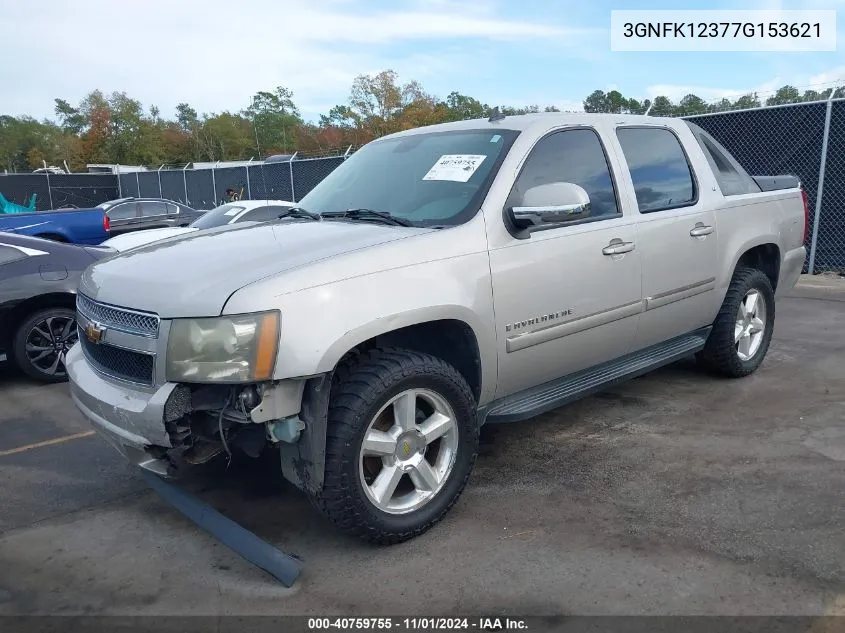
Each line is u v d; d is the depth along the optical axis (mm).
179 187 26297
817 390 5008
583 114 4188
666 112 11023
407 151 4180
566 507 3451
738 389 5086
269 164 19375
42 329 5914
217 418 2922
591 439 4281
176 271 3025
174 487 3492
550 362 3771
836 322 7129
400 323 2998
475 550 3098
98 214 11531
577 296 3783
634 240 4094
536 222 3469
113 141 80250
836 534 3098
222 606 2775
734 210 4898
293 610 2734
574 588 2791
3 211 28766
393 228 3381
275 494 3707
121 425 2963
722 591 2727
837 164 9719
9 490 3891
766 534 3121
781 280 5520
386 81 68562
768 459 3893
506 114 4211
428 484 3209
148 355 2848
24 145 87000
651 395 5023
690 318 4672
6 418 5109
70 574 3035
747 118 10391
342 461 2873
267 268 2885
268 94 90125
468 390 3283
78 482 3988
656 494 3547
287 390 2793
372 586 2865
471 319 3277
